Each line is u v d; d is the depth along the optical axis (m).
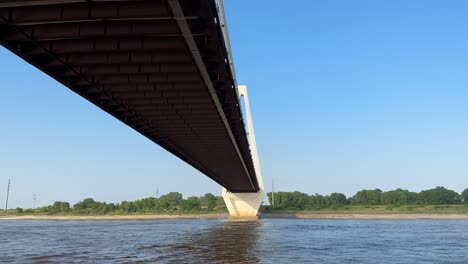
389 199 163.88
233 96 30.38
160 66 23.33
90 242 47.56
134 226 84.31
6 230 72.00
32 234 61.34
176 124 38.28
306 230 66.12
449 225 83.25
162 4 16.22
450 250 39.22
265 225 81.69
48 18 16.78
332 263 30.52
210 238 50.91
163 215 152.12
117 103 29.77
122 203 178.50
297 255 34.59
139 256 34.19
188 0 16.25
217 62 23.31
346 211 144.88
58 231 68.56
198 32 18.58
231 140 46.47
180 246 41.59
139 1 16.27
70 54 21.42
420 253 36.81
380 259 32.97
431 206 148.50
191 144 49.09
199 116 35.09
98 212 171.12
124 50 20.55
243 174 79.69
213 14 18.00
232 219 111.44
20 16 16.91
